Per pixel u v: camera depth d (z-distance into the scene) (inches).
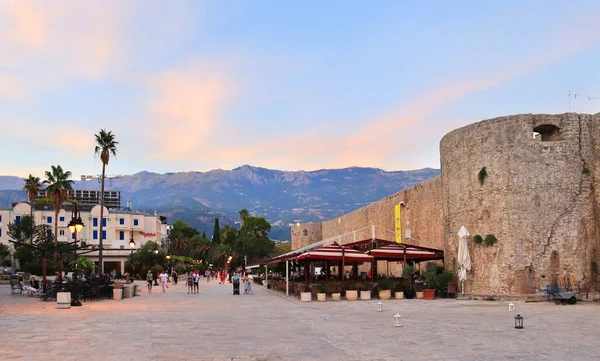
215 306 1098.1
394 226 2053.4
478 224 1186.0
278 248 6378.0
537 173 1127.0
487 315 830.5
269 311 964.0
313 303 1157.7
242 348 526.3
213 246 5595.5
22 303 1126.4
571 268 1100.5
